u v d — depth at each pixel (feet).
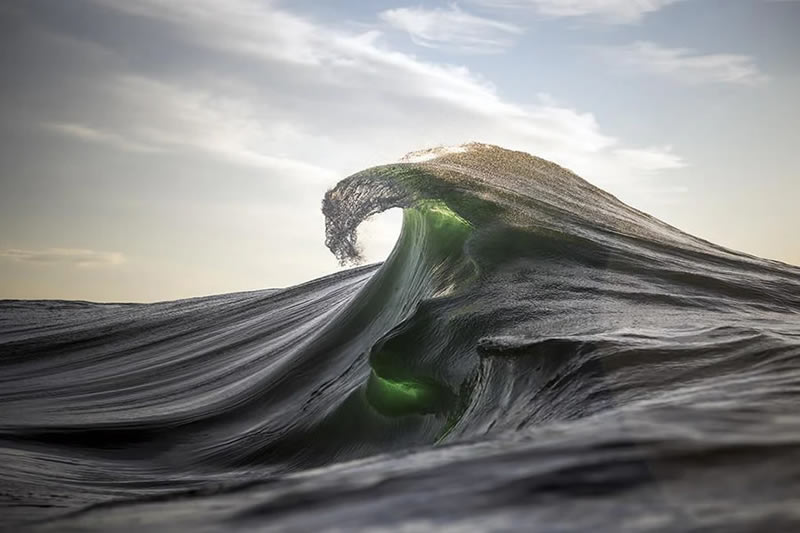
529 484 6.47
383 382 41.37
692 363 21.36
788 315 36.52
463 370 35.35
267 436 46.34
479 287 41.37
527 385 25.77
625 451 7.21
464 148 69.41
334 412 43.91
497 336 31.86
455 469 7.18
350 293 74.95
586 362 23.45
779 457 6.77
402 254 57.06
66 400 65.41
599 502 5.86
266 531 5.94
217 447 47.01
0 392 72.49
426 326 38.86
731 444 7.23
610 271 43.29
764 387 14.15
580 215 53.72
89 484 36.68
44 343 97.50
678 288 40.88
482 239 46.88
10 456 42.57
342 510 6.29
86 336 97.19
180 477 40.93
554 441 7.88
